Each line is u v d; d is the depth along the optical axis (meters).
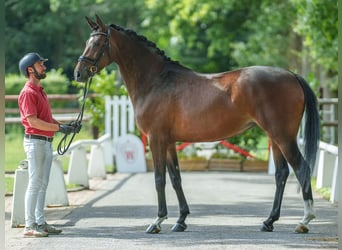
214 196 15.66
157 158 11.60
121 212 13.46
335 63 25.09
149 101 11.70
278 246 10.19
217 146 21.22
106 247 10.23
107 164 21.20
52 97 22.64
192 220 12.61
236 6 34.44
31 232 11.06
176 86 11.63
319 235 11.05
